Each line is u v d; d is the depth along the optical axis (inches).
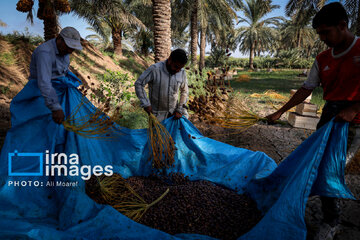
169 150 109.3
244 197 98.8
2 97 240.4
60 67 88.4
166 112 118.3
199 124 215.2
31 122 85.7
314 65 76.0
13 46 351.6
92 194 91.0
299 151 80.5
